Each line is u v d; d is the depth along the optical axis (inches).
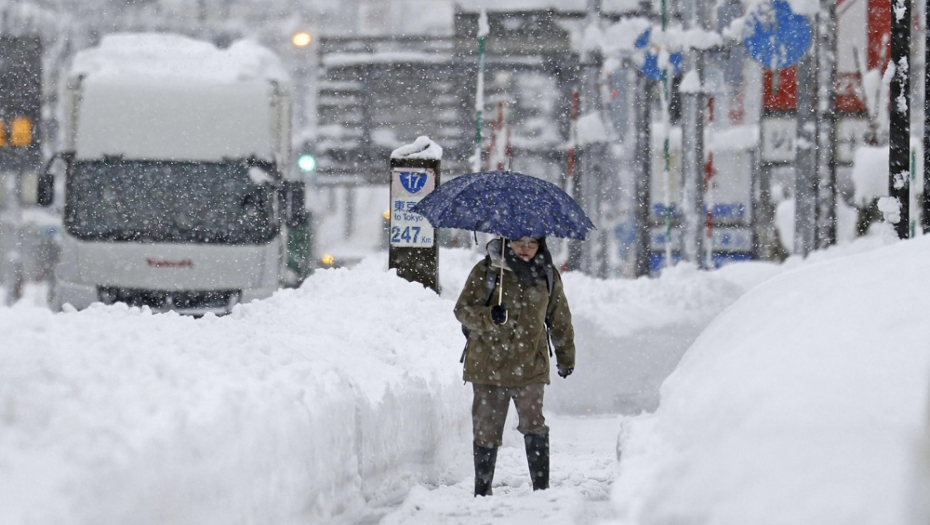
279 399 789.2
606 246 4057.6
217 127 2576.3
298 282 2970.0
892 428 489.1
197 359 777.6
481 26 3255.4
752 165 4156.0
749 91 4195.4
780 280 735.1
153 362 706.8
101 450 565.9
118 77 2583.7
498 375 1059.9
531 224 1050.1
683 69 3489.2
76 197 2536.9
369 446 1002.1
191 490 620.7
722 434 551.2
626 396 1894.7
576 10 4173.2
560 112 4178.2
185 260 2534.5
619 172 4077.3
